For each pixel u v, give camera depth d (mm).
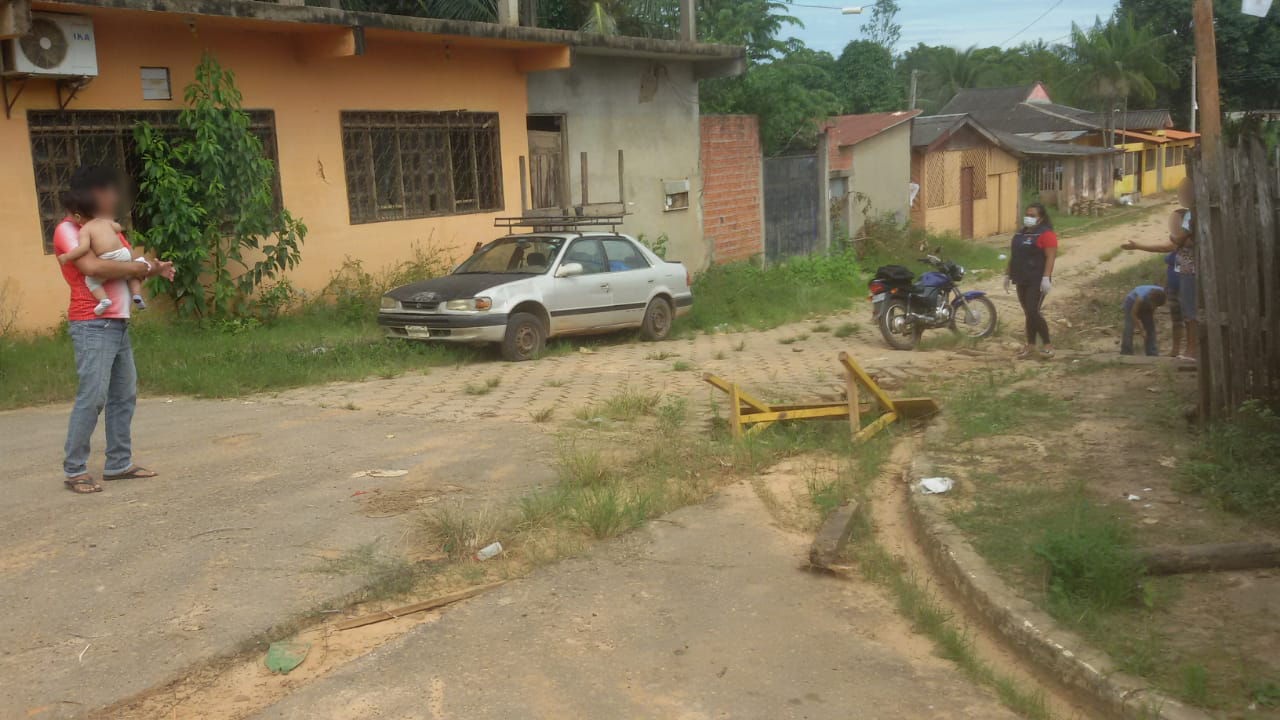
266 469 6730
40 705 3697
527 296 12094
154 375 9984
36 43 10516
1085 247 30219
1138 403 7965
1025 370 10172
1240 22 57406
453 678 3977
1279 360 6668
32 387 9445
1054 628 4113
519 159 16766
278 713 3709
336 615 4555
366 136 14617
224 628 4301
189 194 12312
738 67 20016
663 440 7426
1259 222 6594
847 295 19781
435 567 5062
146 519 5645
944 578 4973
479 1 17250
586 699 3828
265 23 12414
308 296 13914
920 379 10477
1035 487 5953
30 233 11008
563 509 5809
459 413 8680
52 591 4645
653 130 19297
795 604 4727
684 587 4906
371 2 17625
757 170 22281
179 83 12344
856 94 53094
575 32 16266
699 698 3848
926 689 3934
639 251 14023
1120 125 48719
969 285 21484
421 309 11844
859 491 6406
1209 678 3686
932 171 30922
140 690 3822
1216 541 4977
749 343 13945
